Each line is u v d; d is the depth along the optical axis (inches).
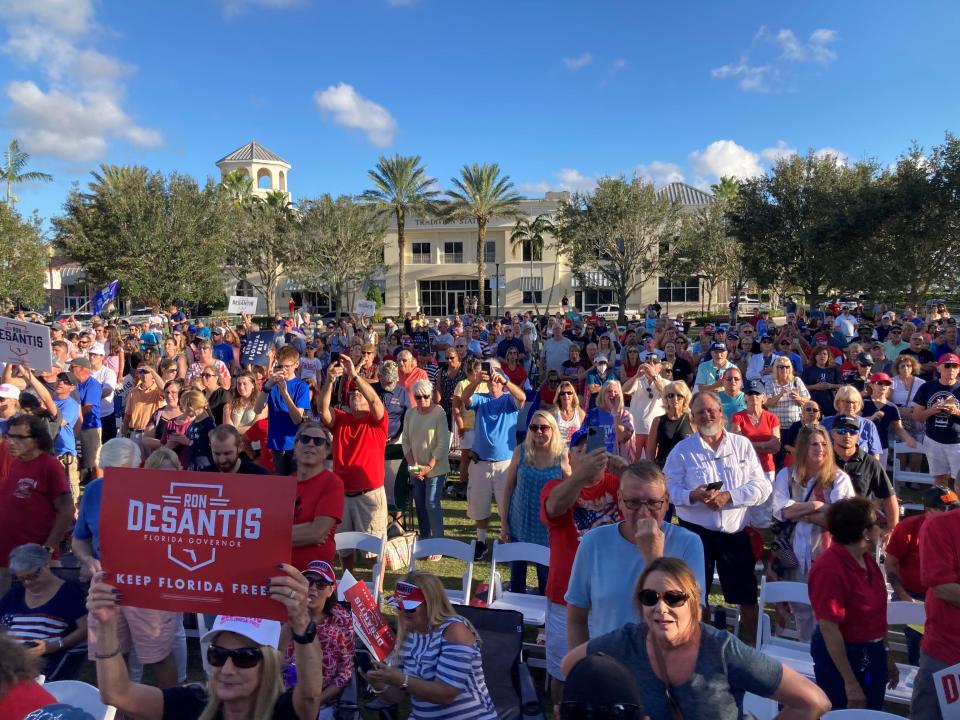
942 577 124.3
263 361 405.1
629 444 263.9
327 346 709.9
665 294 1999.3
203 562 92.9
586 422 270.1
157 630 157.2
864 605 133.1
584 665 76.8
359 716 147.1
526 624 180.9
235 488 93.1
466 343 623.5
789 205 1224.8
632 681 75.5
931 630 128.7
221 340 557.6
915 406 305.6
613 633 95.3
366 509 236.7
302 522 170.9
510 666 153.1
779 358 301.9
